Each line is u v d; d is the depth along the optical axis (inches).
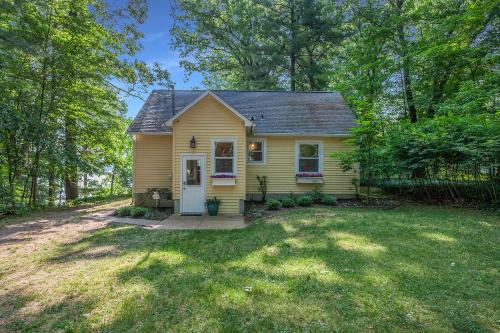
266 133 441.1
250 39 790.5
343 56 752.3
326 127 455.5
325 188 456.1
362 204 405.7
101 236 252.8
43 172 449.1
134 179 439.5
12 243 233.8
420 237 220.4
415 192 430.0
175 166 366.3
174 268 171.6
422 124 420.2
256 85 775.7
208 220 323.6
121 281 153.8
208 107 369.1
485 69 505.0
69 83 451.2
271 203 380.8
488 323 108.3
